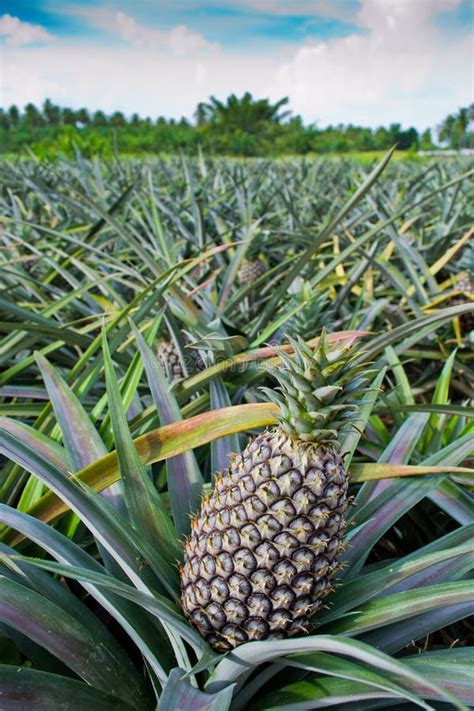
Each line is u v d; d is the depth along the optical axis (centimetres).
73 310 113
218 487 42
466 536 49
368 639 44
